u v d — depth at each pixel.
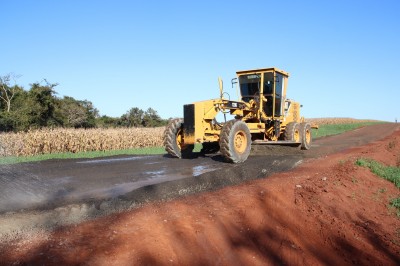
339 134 28.97
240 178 7.61
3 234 3.77
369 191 9.34
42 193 5.38
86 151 16.53
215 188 6.65
